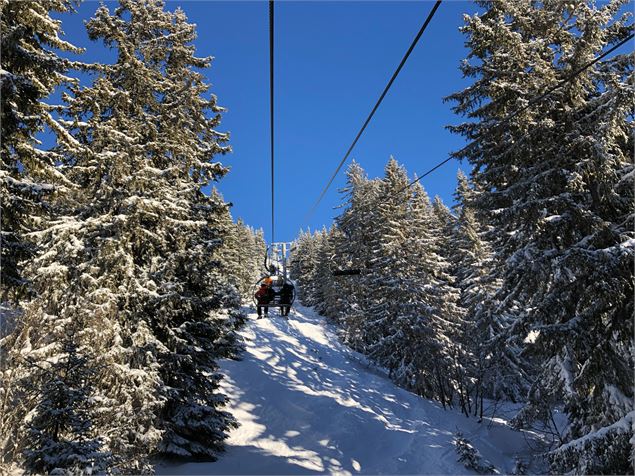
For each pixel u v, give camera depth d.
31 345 10.46
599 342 10.16
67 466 6.53
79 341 10.60
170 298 12.44
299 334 39.06
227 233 16.12
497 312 13.70
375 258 30.12
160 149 14.68
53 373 7.47
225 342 15.36
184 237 13.52
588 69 11.48
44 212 10.66
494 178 13.66
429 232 34.03
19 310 10.90
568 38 12.56
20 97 9.66
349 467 16.06
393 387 26.44
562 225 11.64
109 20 14.38
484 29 12.69
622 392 9.96
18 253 10.27
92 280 11.21
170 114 15.37
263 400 20.47
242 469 13.55
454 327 27.36
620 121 10.27
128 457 9.80
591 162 10.51
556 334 10.32
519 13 12.92
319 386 24.31
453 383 26.89
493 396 26.48
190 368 13.94
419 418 21.92
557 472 9.95
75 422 6.95
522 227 12.91
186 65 17.17
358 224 36.75
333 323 49.78
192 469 12.51
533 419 12.77
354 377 27.56
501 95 13.05
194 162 15.44
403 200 30.81
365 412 21.27
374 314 29.83
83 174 13.05
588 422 10.81
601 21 11.21
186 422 13.12
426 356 26.12
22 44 10.12
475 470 15.28
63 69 10.46
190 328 14.09
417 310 26.52
